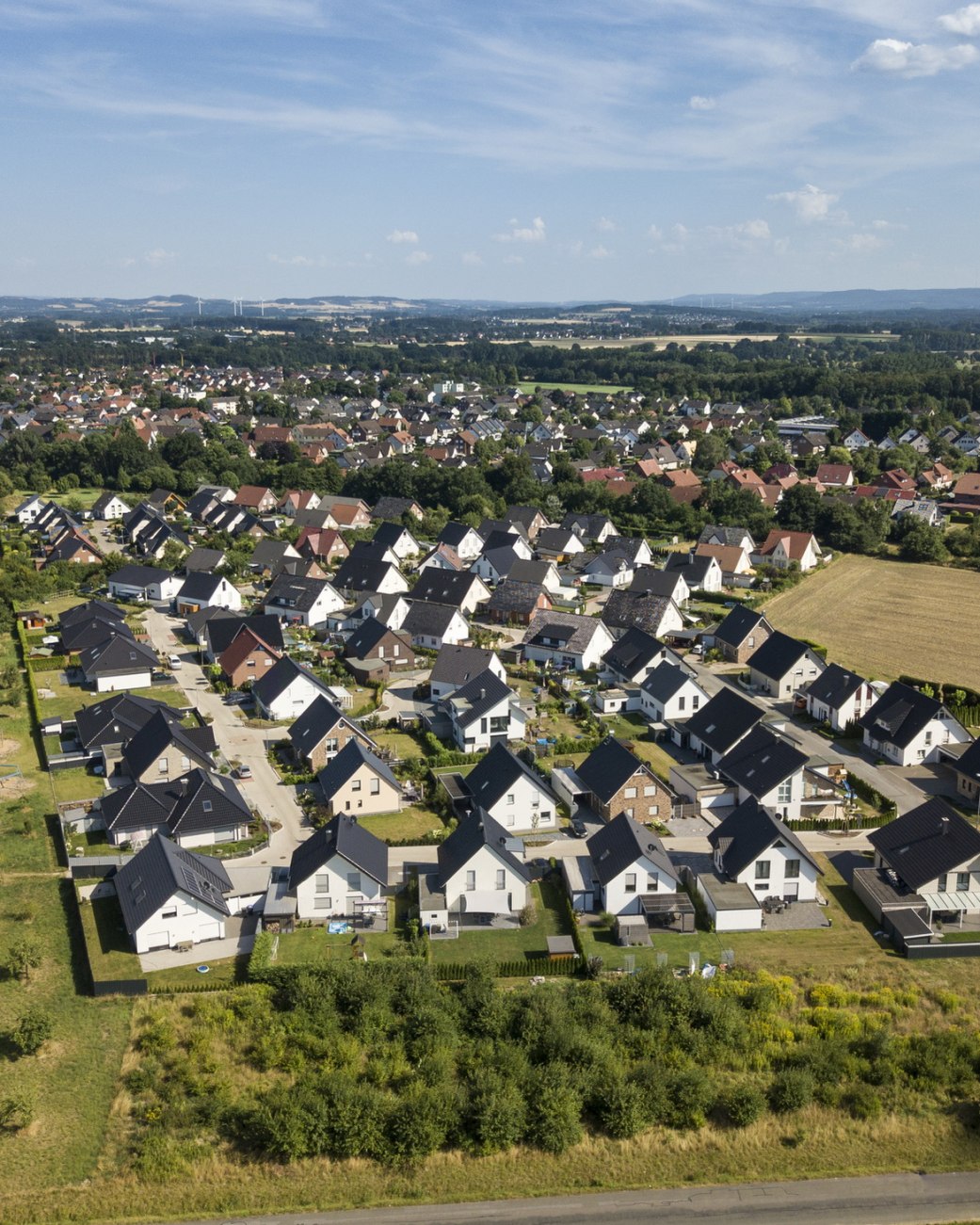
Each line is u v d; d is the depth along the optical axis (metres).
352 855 63.91
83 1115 48.34
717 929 63.19
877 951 61.22
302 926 63.03
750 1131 48.34
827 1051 52.44
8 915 63.88
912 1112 49.34
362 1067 51.59
